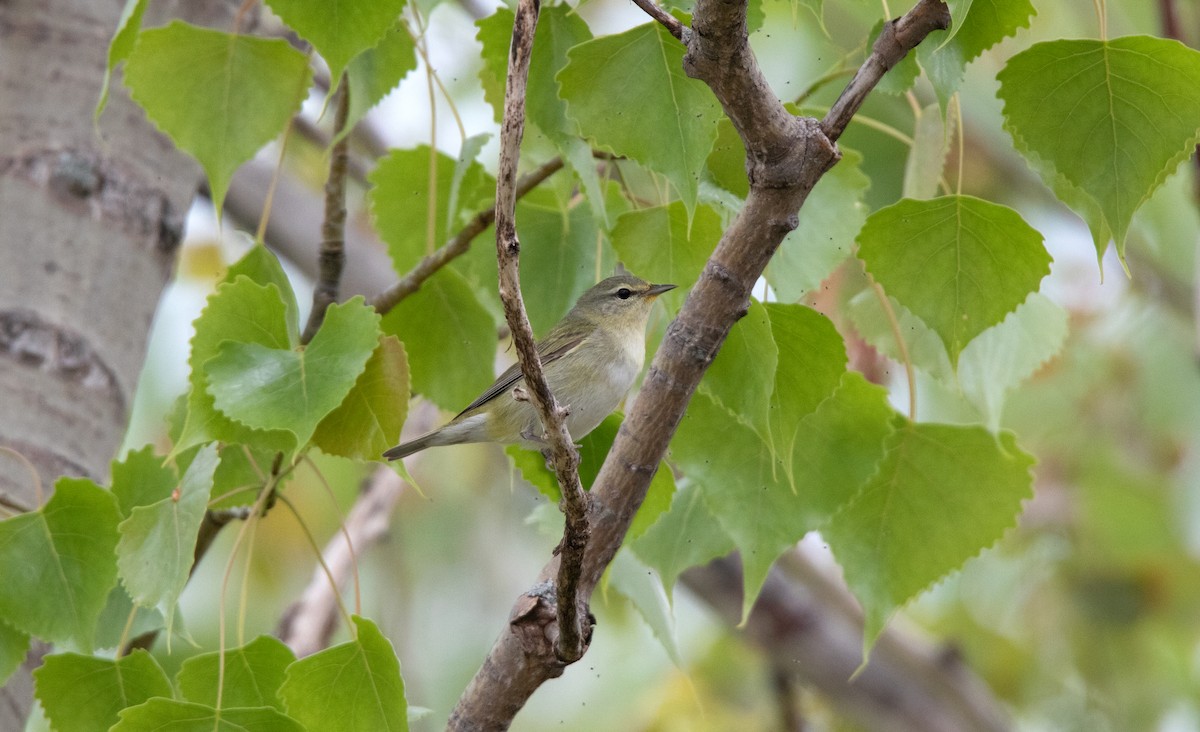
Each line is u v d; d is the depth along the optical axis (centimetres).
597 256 886
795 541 802
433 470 1708
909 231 702
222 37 794
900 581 832
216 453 708
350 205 1570
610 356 1115
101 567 735
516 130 538
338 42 703
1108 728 1627
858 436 802
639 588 873
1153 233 1612
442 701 1605
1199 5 1378
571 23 750
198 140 809
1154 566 1642
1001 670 1652
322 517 1628
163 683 722
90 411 895
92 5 996
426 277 839
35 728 1102
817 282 804
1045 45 636
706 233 777
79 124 952
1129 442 1675
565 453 579
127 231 948
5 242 903
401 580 1563
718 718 1548
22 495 841
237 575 1625
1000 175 1603
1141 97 641
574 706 1673
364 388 720
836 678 1373
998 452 811
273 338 727
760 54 1446
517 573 1702
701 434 803
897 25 621
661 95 677
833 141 622
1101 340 1672
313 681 706
